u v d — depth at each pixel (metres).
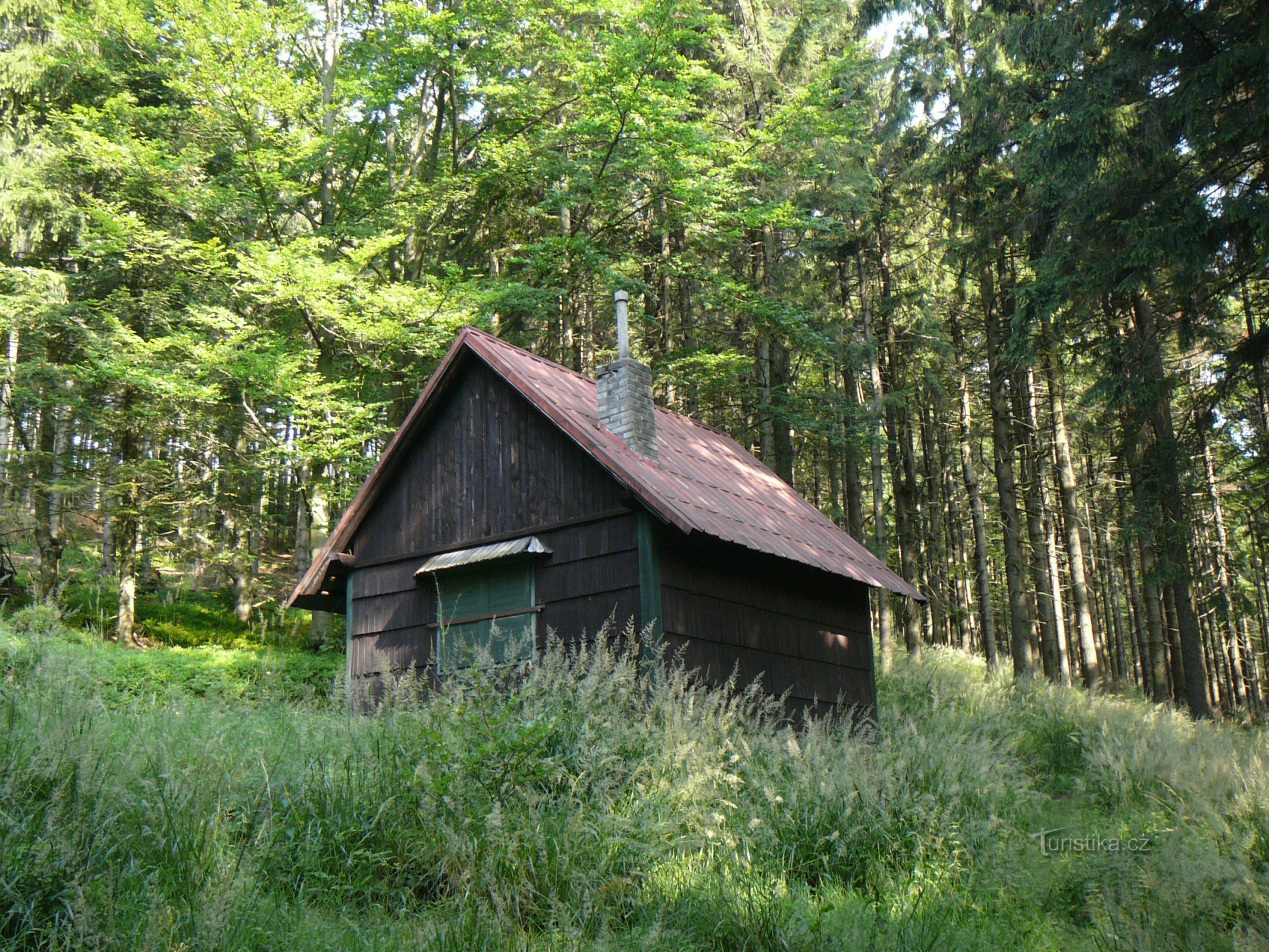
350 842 6.18
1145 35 14.65
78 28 22.33
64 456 22.95
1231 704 29.42
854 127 23.28
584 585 12.45
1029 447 25.61
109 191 22.58
